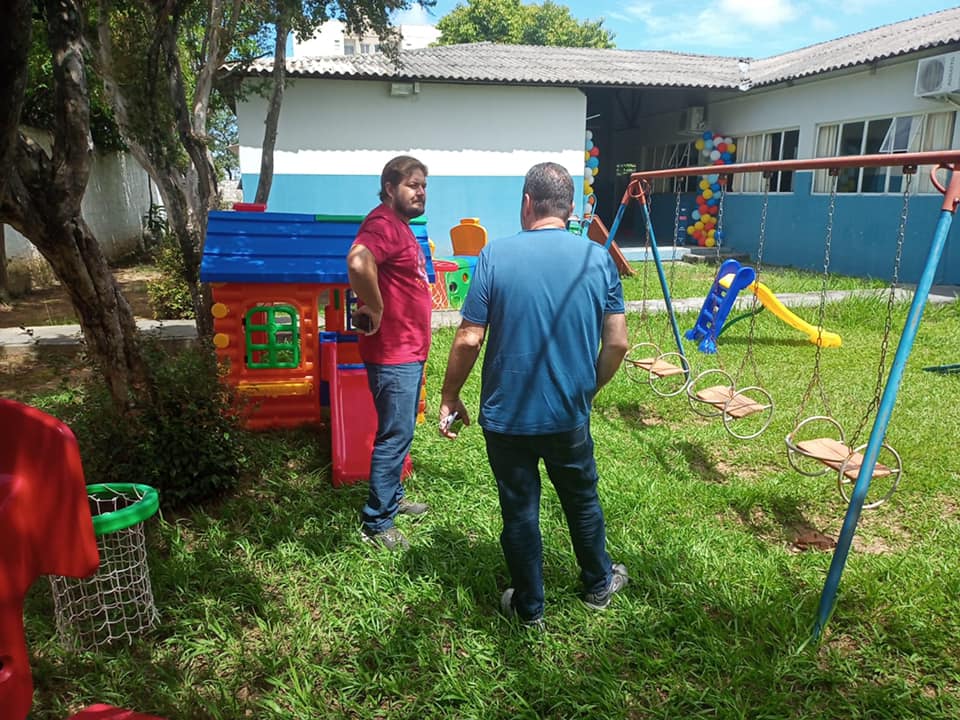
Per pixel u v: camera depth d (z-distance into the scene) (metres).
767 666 2.68
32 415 1.88
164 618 3.06
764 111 16.02
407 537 3.69
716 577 3.29
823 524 3.94
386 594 3.20
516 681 2.62
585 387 2.68
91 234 3.75
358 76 13.16
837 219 14.11
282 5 7.80
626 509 3.95
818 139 14.59
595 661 2.75
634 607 3.07
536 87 14.70
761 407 4.81
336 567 3.40
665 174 5.59
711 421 5.64
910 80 12.32
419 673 2.71
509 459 2.72
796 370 7.09
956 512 4.03
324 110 13.65
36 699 2.57
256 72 12.43
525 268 2.64
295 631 2.93
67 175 3.45
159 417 4.04
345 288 5.55
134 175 19.62
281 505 4.06
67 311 10.91
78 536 1.93
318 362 5.46
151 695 2.57
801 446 3.85
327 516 3.91
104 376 4.06
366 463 4.47
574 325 2.63
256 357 6.26
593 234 13.44
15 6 2.08
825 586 2.95
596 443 5.06
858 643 2.86
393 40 9.07
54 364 4.62
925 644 2.84
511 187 15.02
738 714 2.45
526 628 2.92
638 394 6.20
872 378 6.76
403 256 3.50
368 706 2.53
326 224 5.76
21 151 3.33
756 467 4.71
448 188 14.72
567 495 2.88
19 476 1.88
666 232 20.00
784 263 15.64
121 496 3.21
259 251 5.39
